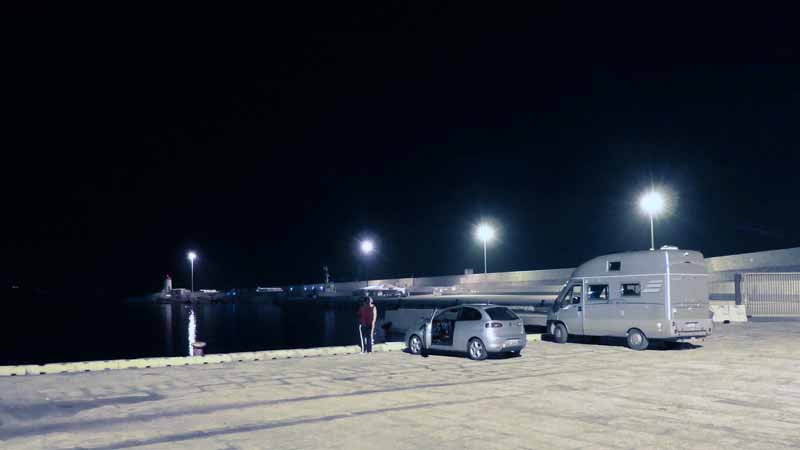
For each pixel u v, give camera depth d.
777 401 12.08
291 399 12.77
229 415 11.27
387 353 21.62
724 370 16.25
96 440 9.54
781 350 20.50
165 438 9.60
